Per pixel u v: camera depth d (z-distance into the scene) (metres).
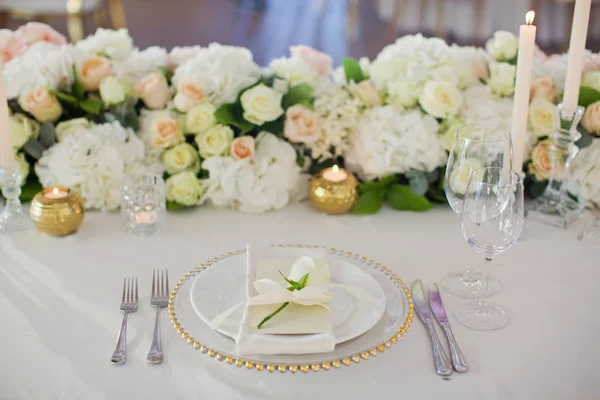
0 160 1.24
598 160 1.30
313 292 0.89
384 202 1.42
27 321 0.97
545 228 1.29
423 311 0.98
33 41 1.49
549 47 4.09
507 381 0.85
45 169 1.34
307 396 0.83
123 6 5.45
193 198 1.34
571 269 1.13
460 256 1.18
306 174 1.44
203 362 0.88
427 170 1.34
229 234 1.27
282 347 0.83
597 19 4.01
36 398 0.82
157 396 0.83
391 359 0.89
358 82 1.46
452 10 4.12
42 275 1.11
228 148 1.36
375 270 1.06
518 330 0.96
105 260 1.16
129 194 1.26
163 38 4.66
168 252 1.19
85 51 1.42
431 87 1.30
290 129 1.35
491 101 1.35
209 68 1.36
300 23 5.21
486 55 1.47
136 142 1.33
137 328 0.95
